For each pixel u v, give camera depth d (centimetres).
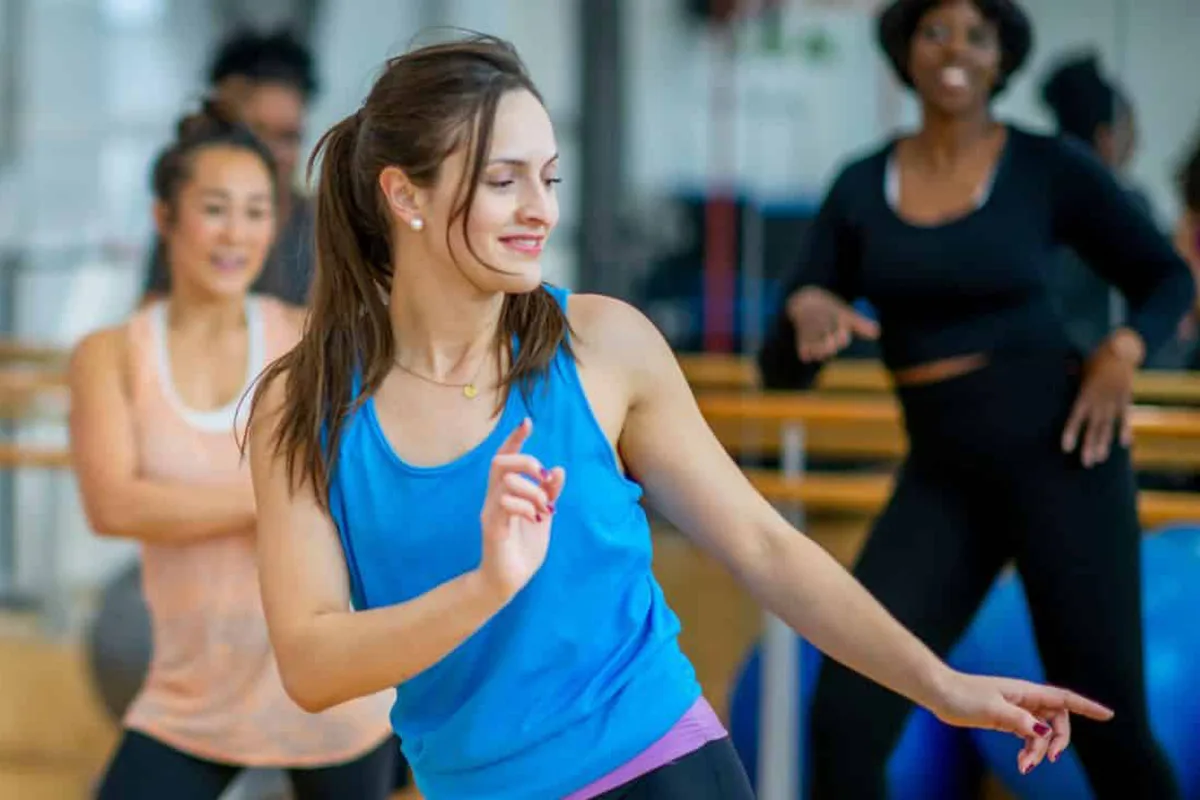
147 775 326
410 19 870
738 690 466
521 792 217
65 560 739
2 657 687
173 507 324
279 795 493
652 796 216
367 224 219
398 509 213
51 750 572
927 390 354
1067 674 344
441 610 196
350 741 330
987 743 428
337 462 215
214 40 815
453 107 205
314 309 220
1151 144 783
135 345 337
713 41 910
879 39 361
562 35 925
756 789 452
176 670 330
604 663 217
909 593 350
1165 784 342
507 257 207
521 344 216
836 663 346
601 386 218
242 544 329
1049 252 351
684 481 224
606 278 927
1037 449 344
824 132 894
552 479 192
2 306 787
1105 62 784
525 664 214
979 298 347
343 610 215
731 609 757
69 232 796
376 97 211
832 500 433
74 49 796
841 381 578
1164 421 405
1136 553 344
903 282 352
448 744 220
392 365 218
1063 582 342
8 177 788
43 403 657
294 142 505
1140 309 348
